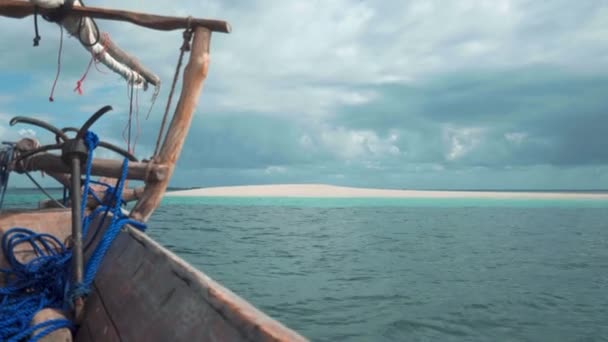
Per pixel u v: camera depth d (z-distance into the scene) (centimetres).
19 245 264
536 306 518
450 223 1756
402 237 1256
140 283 150
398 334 412
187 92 325
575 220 1973
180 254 901
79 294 167
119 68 422
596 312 495
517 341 399
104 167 305
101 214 283
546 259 877
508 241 1177
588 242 1169
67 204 383
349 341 390
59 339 139
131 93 464
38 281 214
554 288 614
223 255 894
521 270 750
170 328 106
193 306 103
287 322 443
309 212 2328
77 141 189
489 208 2822
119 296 159
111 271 194
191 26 327
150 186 315
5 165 265
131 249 196
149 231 1358
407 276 688
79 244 175
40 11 301
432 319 460
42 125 203
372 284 628
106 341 139
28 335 144
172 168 318
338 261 830
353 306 507
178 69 333
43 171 295
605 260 869
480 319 464
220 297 93
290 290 584
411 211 2486
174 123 324
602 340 404
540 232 1427
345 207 2778
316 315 468
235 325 81
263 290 583
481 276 696
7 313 169
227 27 327
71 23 319
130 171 306
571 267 786
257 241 1140
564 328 439
